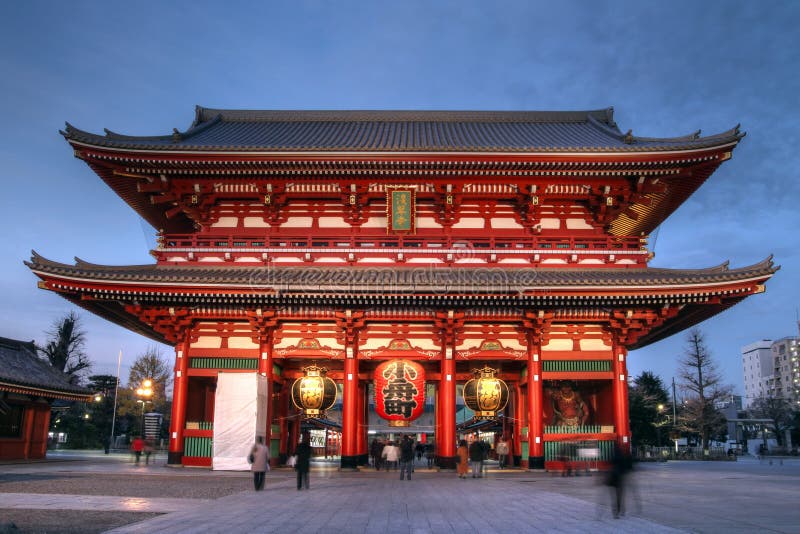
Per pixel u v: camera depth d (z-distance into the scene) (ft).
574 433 106.83
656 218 137.08
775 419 334.65
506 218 123.65
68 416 249.55
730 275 100.89
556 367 109.09
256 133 151.84
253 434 99.76
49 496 66.03
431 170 115.14
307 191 120.57
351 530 45.70
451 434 106.63
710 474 109.50
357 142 141.69
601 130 154.30
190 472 98.02
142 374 272.31
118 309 113.09
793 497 68.64
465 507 59.16
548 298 102.58
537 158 112.06
